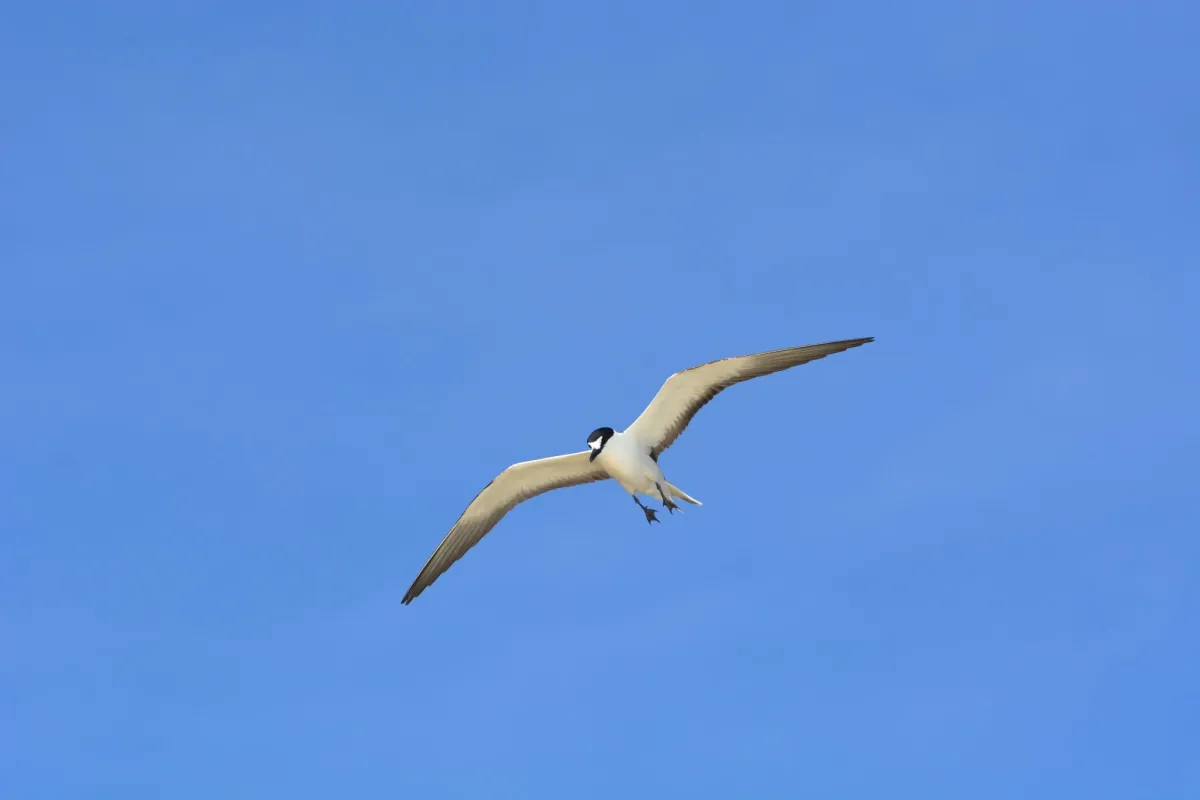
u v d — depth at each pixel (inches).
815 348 710.5
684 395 714.8
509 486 772.0
